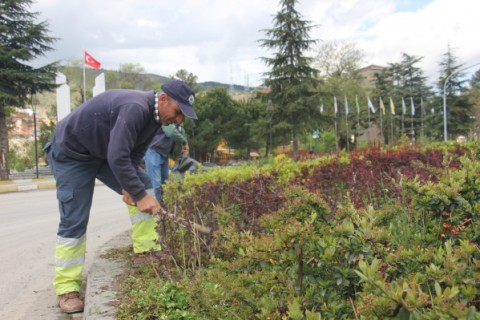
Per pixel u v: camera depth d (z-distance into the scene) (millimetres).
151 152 6211
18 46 27484
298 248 2086
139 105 3562
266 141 38406
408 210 3238
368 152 7910
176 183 4652
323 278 2162
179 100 3607
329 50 58375
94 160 3908
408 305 1453
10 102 26609
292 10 35969
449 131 55500
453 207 2721
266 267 2311
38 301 4297
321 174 5477
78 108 3842
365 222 2191
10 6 27031
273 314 1910
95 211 11266
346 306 1965
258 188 4484
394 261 2008
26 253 6457
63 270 3902
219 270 2602
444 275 1737
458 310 1369
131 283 3750
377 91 61625
